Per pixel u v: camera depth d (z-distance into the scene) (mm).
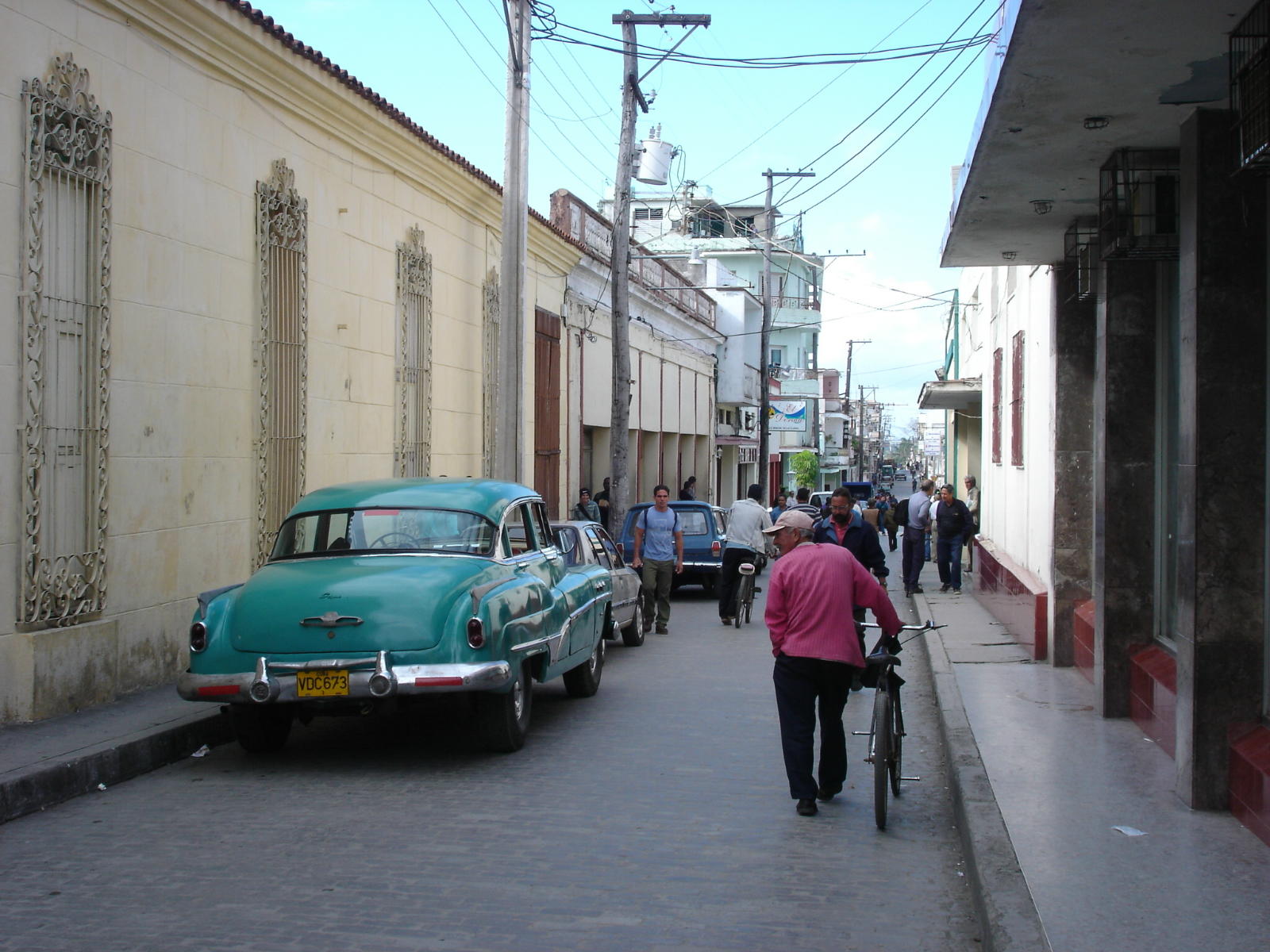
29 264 8648
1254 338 6492
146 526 10234
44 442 8883
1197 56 6184
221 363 11508
